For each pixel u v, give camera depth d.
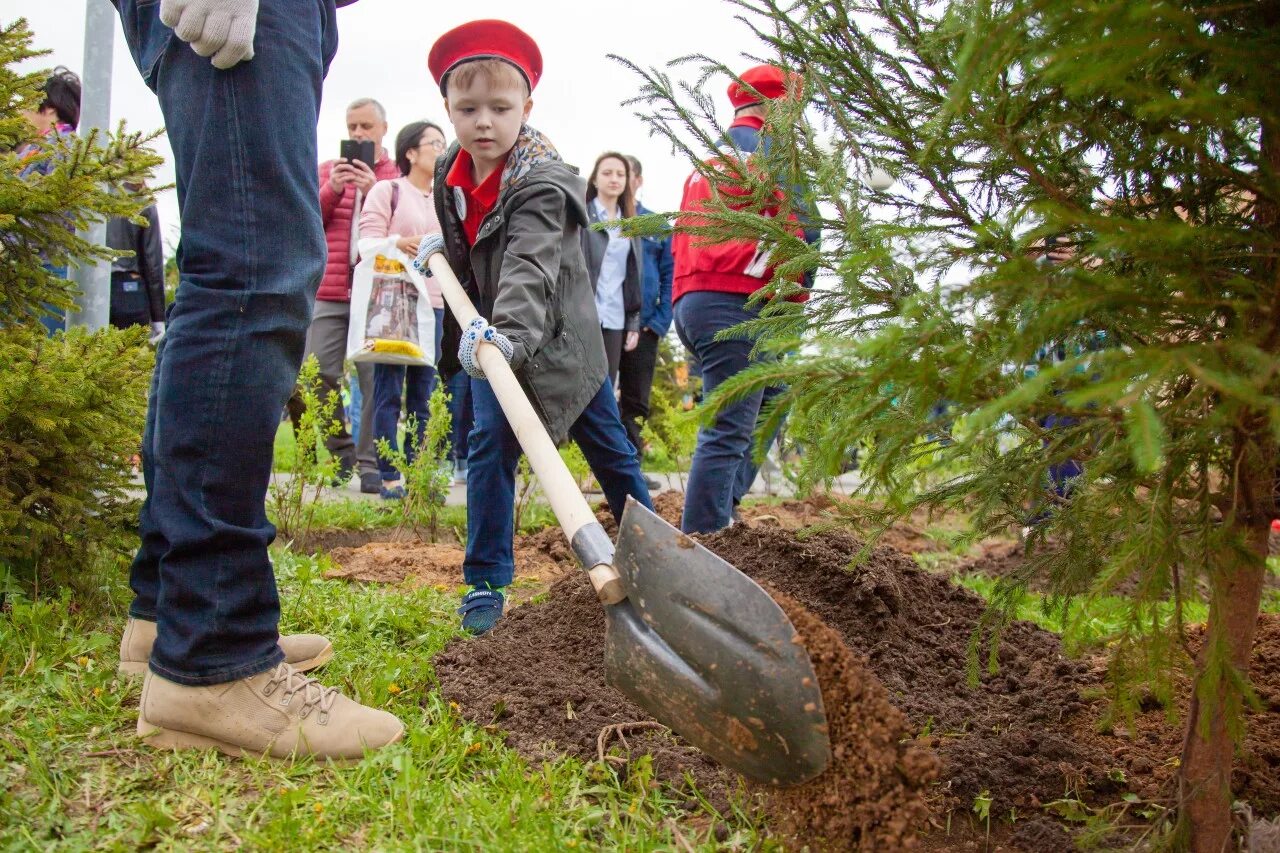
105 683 2.50
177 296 2.17
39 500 3.17
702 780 2.14
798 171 2.16
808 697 1.68
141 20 2.34
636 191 7.17
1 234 3.33
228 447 2.13
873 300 2.00
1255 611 1.80
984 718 2.47
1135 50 1.29
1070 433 1.81
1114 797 2.12
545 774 2.15
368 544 4.94
